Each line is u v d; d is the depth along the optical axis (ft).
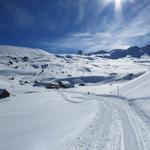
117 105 115.55
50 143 47.67
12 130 64.28
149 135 50.67
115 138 48.62
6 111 108.17
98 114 84.43
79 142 46.34
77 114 89.92
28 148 45.34
